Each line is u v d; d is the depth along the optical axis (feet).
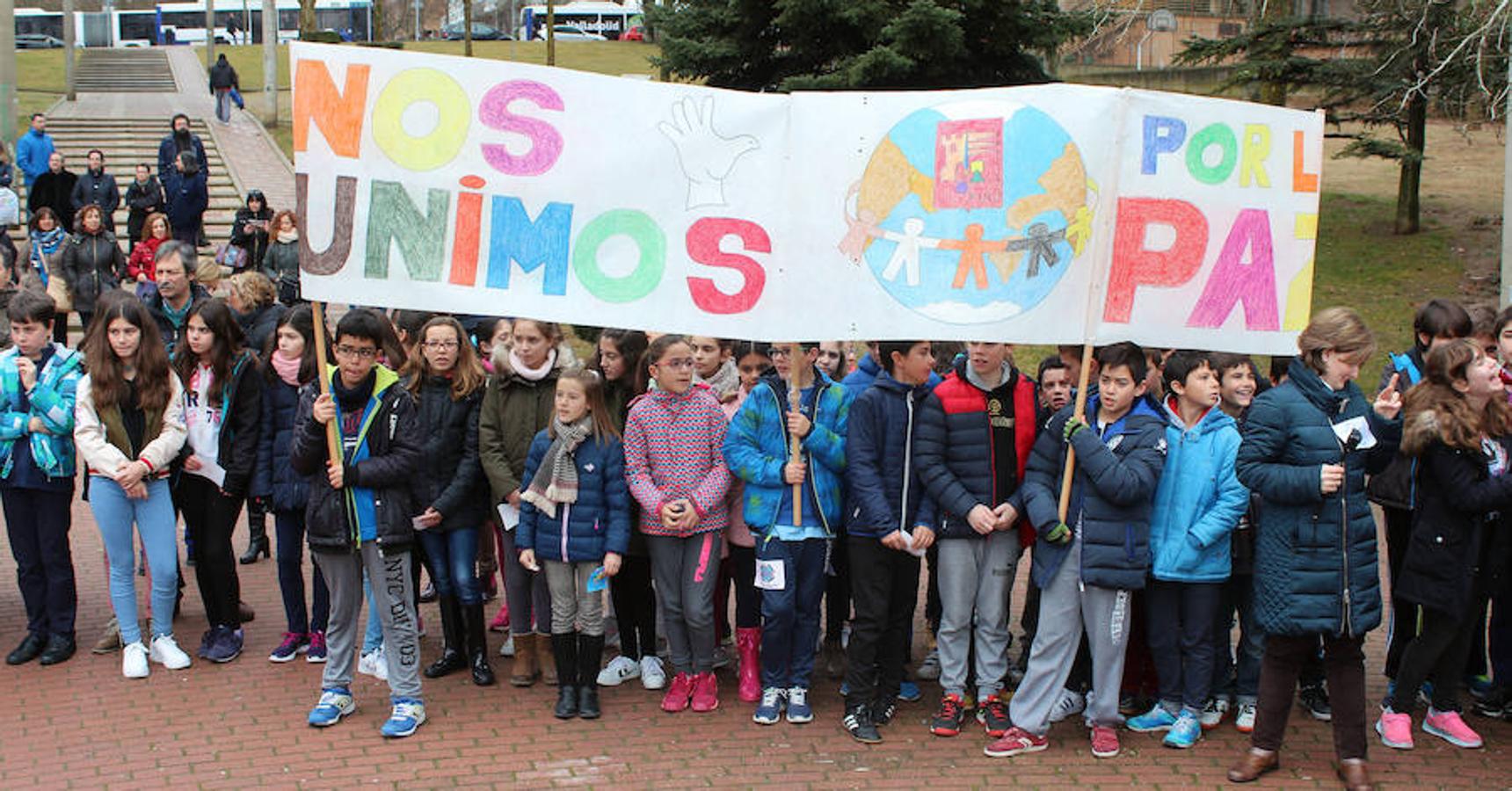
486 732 20.34
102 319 22.06
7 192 55.01
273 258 45.21
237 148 90.02
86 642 24.35
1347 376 18.04
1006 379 20.31
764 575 20.47
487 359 26.35
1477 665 22.15
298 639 23.59
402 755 19.42
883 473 20.22
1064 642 19.47
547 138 19.69
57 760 19.19
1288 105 77.97
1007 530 20.22
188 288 28.22
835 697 22.04
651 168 19.81
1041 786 18.40
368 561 20.02
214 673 22.85
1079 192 19.33
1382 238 58.39
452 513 22.45
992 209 19.44
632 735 20.26
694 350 23.02
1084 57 81.61
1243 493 19.52
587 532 20.71
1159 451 19.12
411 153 19.43
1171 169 19.62
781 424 20.77
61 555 23.30
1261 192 20.10
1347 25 52.34
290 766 18.99
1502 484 18.25
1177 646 20.24
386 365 22.52
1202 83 78.95
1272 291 20.38
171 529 23.07
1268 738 18.52
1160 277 19.74
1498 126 55.88
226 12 195.72
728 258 19.92
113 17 196.24
